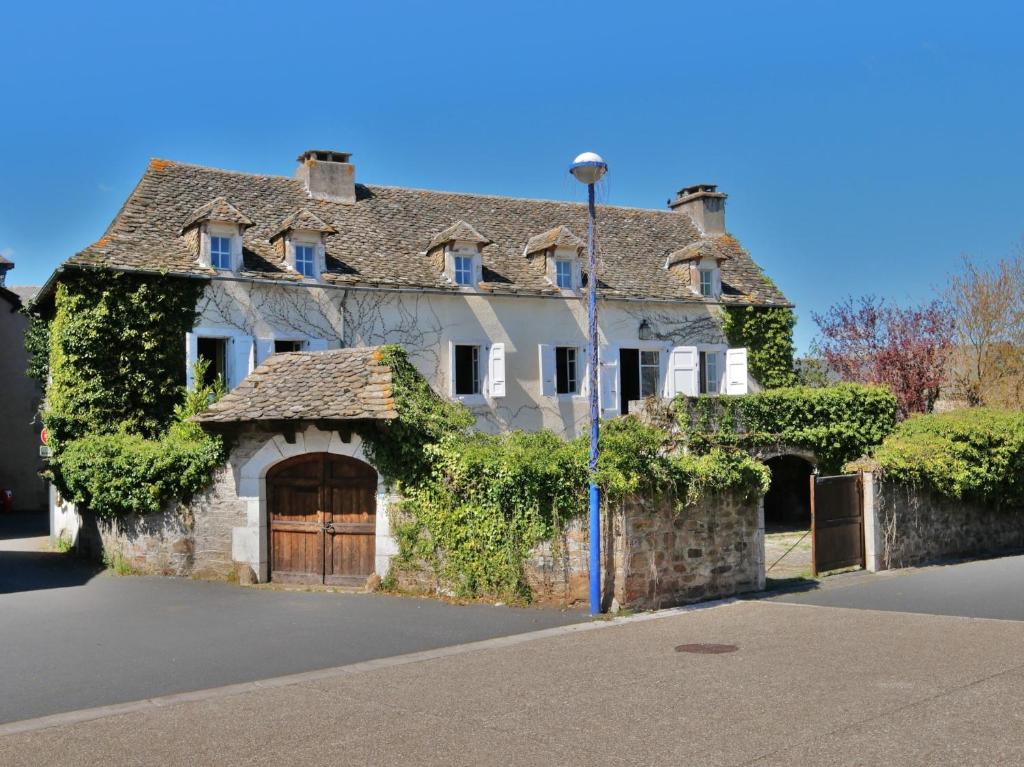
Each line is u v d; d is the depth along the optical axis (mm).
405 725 6672
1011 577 13672
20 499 30094
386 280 20094
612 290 22781
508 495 11570
